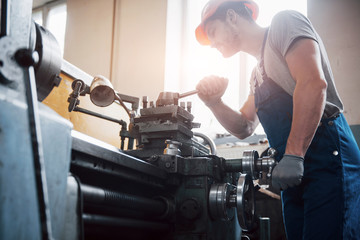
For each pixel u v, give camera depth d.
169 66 4.26
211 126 4.14
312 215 1.25
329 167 1.26
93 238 1.05
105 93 1.48
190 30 4.57
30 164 0.63
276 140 1.44
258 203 2.80
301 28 1.32
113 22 4.67
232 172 1.51
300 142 1.21
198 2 4.67
